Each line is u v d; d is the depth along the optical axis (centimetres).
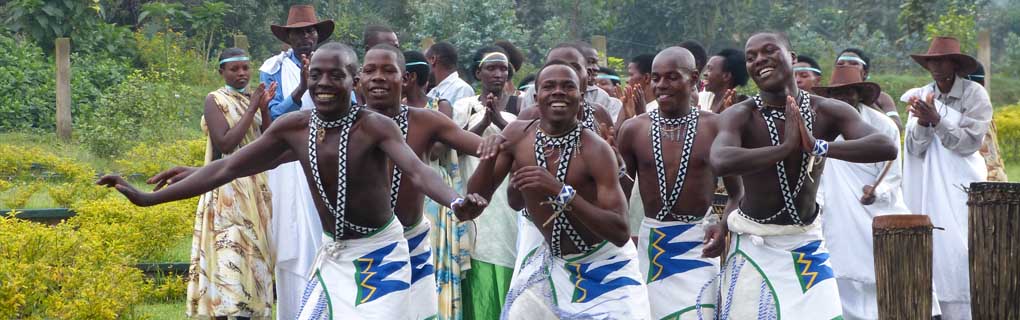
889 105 970
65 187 1190
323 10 2462
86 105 1805
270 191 806
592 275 580
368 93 636
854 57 929
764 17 3172
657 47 3020
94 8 2117
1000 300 598
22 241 790
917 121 892
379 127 556
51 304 763
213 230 777
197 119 1925
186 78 2141
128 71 2072
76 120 1770
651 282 671
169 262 979
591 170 566
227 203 778
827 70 2709
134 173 1410
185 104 1889
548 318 588
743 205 630
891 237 596
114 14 2408
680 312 662
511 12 2309
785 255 619
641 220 766
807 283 615
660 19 3003
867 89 835
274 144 575
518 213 798
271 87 791
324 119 561
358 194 565
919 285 596
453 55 904
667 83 664
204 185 572
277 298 816
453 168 777
